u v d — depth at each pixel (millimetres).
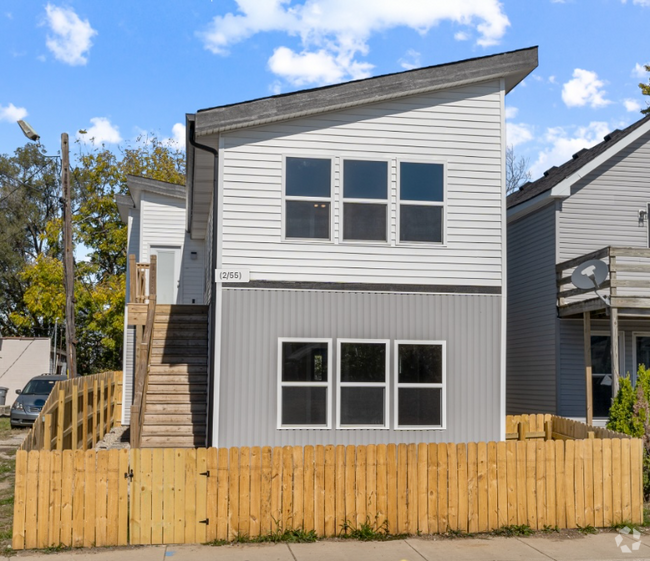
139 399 14516
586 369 16469
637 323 18438
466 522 10328
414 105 14109
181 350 17891
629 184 18500
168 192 24000
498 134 14250
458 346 13844
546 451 10625
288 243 13570
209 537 9742
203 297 23906
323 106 13688
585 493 10680
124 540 9578
